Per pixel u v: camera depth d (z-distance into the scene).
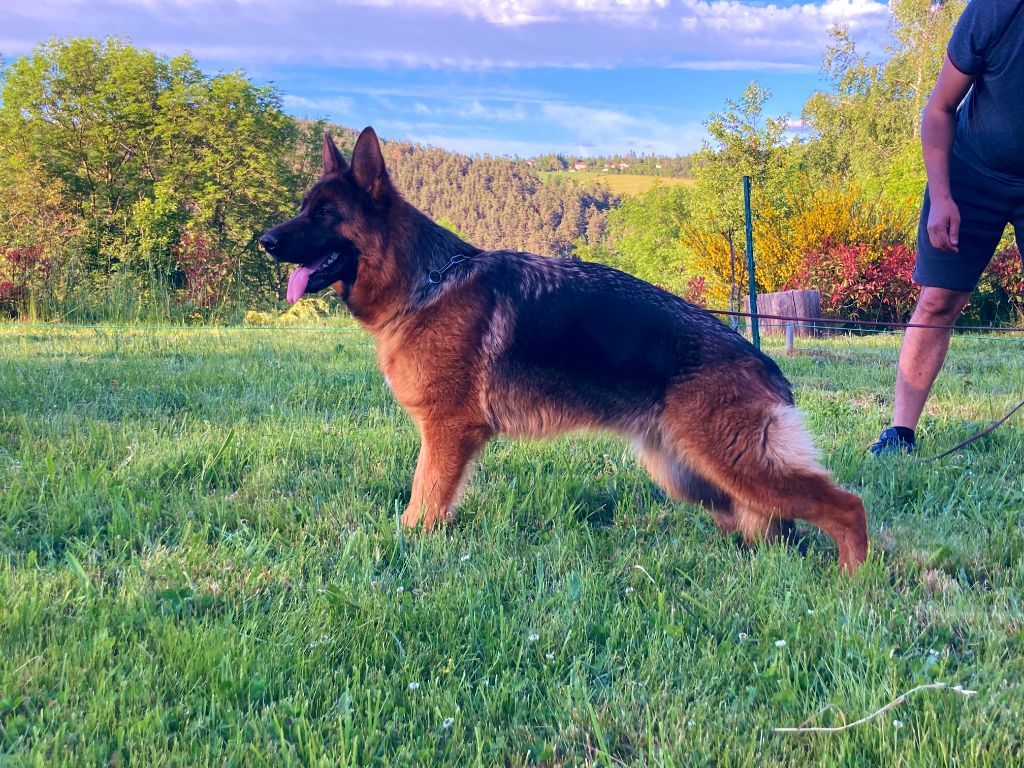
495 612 3.00
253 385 7.13
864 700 2.41
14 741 2.20
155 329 12.83
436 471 3.99
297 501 4.20
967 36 4.28
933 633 2.92
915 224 19.25
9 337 10.97
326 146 4.29
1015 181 4.64
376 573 3.45
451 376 3.93
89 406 6.15
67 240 21.08
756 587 3.21
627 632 2.87
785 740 2.30
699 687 2.54
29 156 24.77
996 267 17.36
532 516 4.21
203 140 26.77
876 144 38.38
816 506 3.48
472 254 4.12
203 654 2.59
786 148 23.75
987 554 3.60
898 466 4.90
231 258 22.48
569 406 3.83
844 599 3.13
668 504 4.39
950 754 2.20
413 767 2.16
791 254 18.83
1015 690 2.48
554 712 2.41
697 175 24.81
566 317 3.78
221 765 2.16
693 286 20.70
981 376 8.86
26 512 3.88
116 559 3.43
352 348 10.02
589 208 169.38
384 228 4.09
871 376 8.89
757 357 3.70
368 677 2.55
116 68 25.95
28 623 2.76
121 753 2.19
